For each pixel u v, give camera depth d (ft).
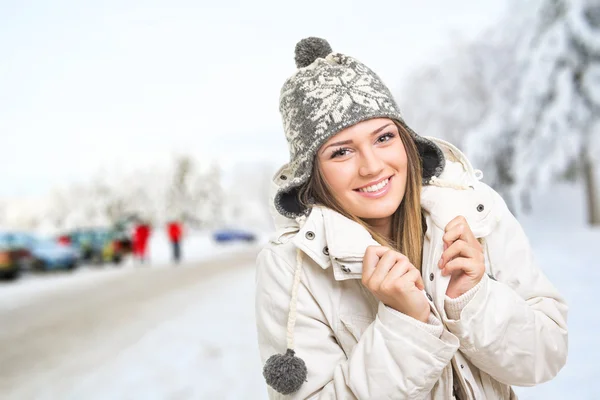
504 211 4.54
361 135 4.21
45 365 16.20
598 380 10.77
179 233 61.77
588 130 44.11
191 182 184.14
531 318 3.97
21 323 24.03
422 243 4.53
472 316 3.79
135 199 182.29
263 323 4.58
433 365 3.65
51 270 46.91
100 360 16.35
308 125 4.34
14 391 13.61
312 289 4.36
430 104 62.95
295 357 4.06
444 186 4.64
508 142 50.47
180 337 18.83
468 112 61.11
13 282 41.45
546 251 39.55
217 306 25.36
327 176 4.35
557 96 43.68
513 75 50.70
